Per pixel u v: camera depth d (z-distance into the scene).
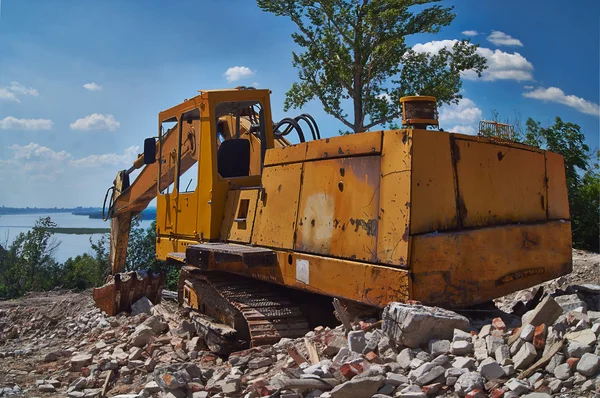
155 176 10.19
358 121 17.53
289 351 4.93
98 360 6.74
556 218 6.17
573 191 14.18
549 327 4.07
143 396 5.06
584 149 14.51
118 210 11.07
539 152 6.02
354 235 5.20
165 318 8.34
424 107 5.01
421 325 4.25
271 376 4.87
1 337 9.79
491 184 5.39
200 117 7.59
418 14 16.84
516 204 5.64
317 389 4.12
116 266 11.40
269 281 6.27
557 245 5.99
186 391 4.90
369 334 4.64
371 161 5.11
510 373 3.81
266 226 6.38
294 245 5.91
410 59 18.31
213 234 7.26
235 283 6.95
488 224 5.30
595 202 14.03
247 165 7.97
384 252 4.88
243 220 6.79
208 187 7.37
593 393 3.43
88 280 19.48
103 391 5.69
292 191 6.05
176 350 6.64
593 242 14.02
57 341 8.88
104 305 9.95
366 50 16.83
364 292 5.03
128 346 7.09
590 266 9.97
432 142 4.92
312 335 5.43
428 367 3.96
